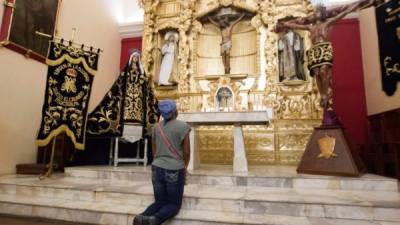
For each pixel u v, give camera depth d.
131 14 9.09
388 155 5.29
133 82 5.93
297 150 6.27
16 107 5.45
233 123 4.80
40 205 3.52
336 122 4.68
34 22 5.74
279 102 6.70
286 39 7.00
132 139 5.67
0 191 4.18
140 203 3.54
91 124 5.53
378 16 6.07
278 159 6.31
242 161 4.63
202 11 7.47
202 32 7.66
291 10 6.88
